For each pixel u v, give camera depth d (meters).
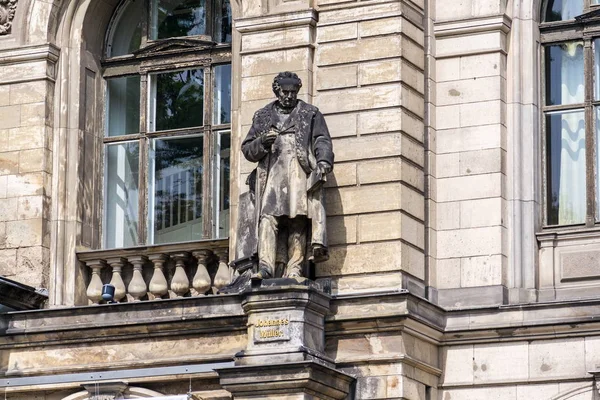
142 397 54.00
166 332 53.91
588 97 56.12
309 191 52.59
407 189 53.75
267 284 51.94
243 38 55.94
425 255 54.53
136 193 59.50
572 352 52.84
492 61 55.69
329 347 52.81
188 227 58.59
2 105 58.78
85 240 58.41
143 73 59.91
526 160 55.59
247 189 54.91
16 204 57.97
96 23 60.09
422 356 53.28
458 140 55.53
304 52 55.16
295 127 52.94
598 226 55.22
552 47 56.88
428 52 55.81
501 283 54.28
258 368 51.06
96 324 54.47
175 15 60.09
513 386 53.34
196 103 59.28
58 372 54.81
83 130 59.09
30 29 59.19
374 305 52.44
